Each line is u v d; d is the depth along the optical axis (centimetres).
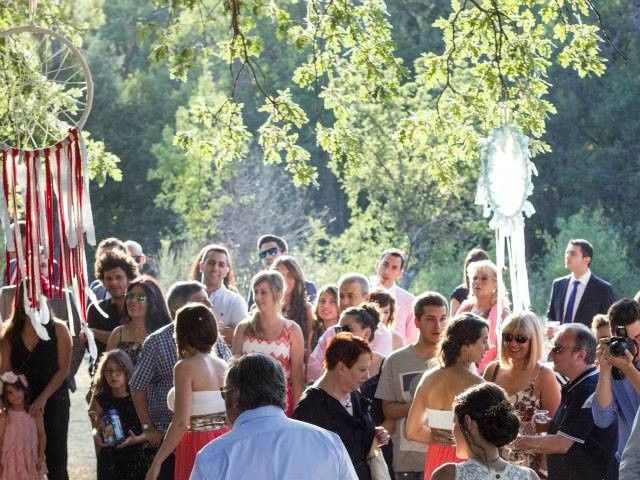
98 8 4359
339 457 607
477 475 604
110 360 1098
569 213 4562
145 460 1080
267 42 5106
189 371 887
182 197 4259
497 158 1005
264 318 1107
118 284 1238
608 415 834
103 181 1548
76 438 1600
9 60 1363
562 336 866
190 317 893
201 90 4494
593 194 4550
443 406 843
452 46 1265
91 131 5050
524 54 1221
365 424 810
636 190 4512
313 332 1265
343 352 799
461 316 854
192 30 4409
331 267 3584
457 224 3650
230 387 612
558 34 1247
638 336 926
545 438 855
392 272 1334
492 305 1188
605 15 4734
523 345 885
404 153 3525
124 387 1099
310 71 1275
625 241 4356
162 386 1027
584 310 1516
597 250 3953
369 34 1259
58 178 840
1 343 1137
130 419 1100
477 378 840
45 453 1159
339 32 1241
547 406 886
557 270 3956
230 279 1354
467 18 1256
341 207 4834
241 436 601
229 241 4116
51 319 1142
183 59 1188
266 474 594
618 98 4619
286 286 1258
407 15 4912
